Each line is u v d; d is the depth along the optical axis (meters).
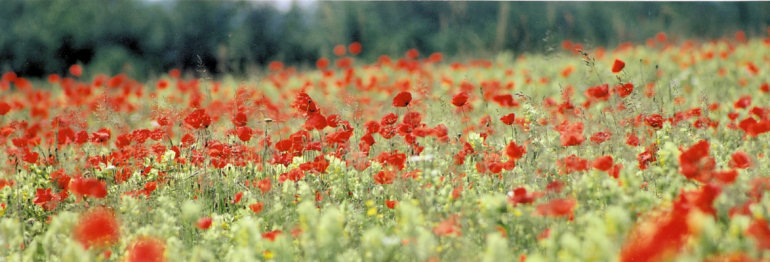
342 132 4.14
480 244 2.94
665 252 2.12
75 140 4.49
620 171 3.00
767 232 2.21
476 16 21.77
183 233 3.49
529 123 4.46
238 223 3.31
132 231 3.19
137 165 4.48
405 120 4.05
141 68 22.89
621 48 11.59
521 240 2.97
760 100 6.49
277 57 21.86
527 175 3.86
